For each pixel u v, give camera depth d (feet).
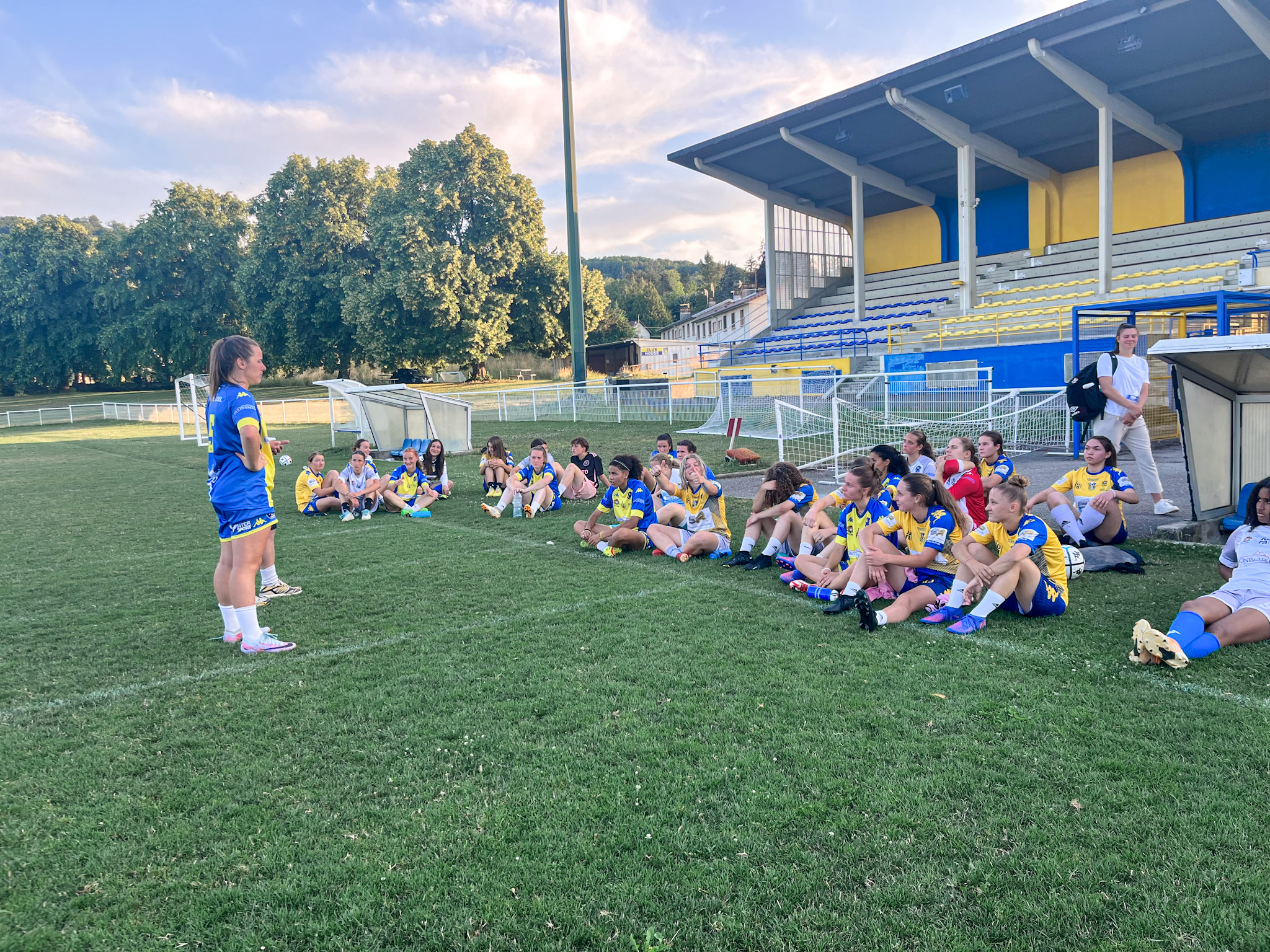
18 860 8.60
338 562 23.62
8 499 41.09
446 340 143.33
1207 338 19.92
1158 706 11.68
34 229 204.74
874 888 7.83
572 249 81.92
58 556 25.85
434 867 8.36
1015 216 99.81
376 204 151.64
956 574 16.57
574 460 35.09
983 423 46.75
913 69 68.49
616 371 173.99
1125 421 24.06
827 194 107.96
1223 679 12.55
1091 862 8.09
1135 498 20.11
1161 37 60.34
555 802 9.58
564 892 7.91
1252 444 22.84
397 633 16.43
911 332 86.22
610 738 11.23
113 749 11.25
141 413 125.08
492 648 15.30
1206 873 7.88
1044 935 7.12
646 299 311.47
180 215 196.24
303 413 110.42
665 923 7.45
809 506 21.62
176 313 193.77
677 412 70.85
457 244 148.15
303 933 7.41
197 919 7.64
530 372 174.09
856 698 12.34
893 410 57.00
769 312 110.01
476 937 7.30
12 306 199.93
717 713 11.94
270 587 19.62
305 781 10.24
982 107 76.02
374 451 56.65
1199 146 82.79
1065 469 34.86
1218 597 13.96
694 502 22.97
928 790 9.57
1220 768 9.84
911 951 6.97
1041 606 15.85
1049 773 9.86
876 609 16.71
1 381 208.85
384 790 9.96
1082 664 13.43
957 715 11.59
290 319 160.04
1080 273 83.30
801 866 8.23
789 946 7.09
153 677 14.16
